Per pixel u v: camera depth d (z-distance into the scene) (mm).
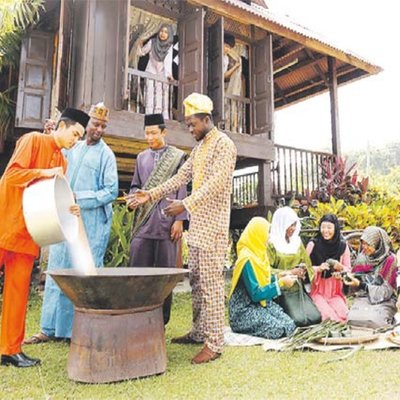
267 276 3018
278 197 7246
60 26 5305
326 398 1806
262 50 7156
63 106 5531
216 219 2447
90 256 2465
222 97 6398
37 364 2330
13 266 2301
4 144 6336
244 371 2186
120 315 2074
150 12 6301
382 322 3102
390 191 7633
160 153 3127
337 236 3656
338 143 8336
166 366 2256
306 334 2670
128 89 5660
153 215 2982
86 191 2836
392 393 1854
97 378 2025
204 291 2420
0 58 6051
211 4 6199
